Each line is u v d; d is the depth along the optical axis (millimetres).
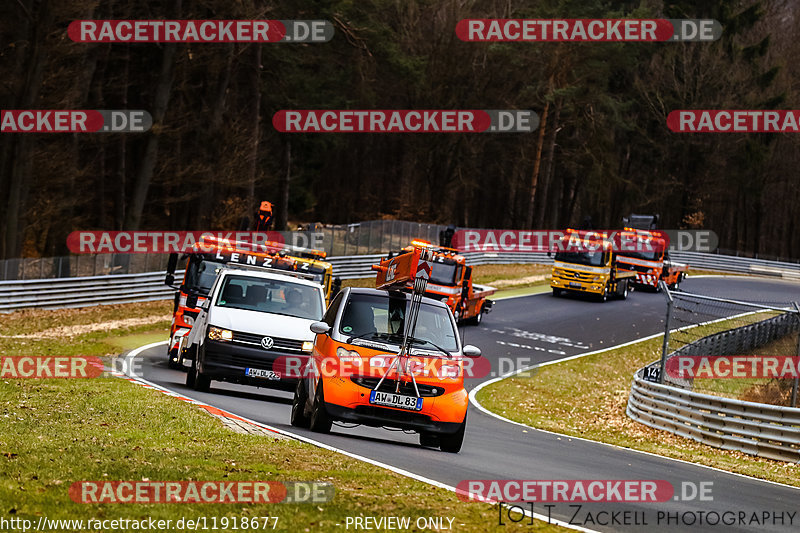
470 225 169000
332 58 98750
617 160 146125
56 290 58281
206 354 29641
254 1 82125
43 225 74938
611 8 151000
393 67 102188
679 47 144000
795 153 149000
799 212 156500
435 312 24031
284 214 114188
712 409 36750
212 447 19219
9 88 66062
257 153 97875
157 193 103312
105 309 59875
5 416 21359
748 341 56594
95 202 94125
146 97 90375
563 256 82562
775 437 34188
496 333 62969
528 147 143500
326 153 141875
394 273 26875
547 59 128750
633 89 150375
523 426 36438
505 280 92312
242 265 36031
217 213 89375
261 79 99250
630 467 24844
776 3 150750
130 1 77125
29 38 66375
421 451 22500
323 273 36750
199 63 83125
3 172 66312
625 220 97625
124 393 27562
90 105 79625
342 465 18234
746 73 140500
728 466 30281
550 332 65688
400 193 149125
